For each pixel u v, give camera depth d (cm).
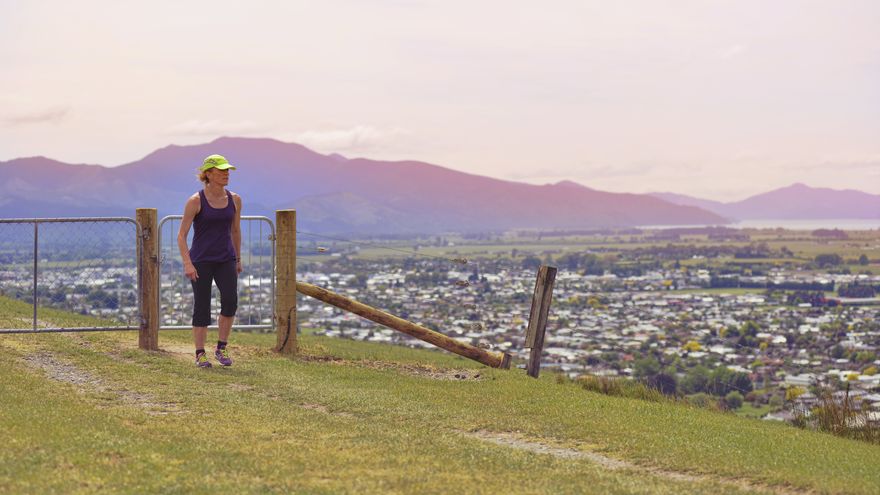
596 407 1162
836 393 1415
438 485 712
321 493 667
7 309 1705
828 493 775
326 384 1205
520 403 1158
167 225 1561
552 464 829
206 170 1255
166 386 1107
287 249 1436
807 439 1080
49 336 1376
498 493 699
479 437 977
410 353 2092
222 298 1275
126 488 651
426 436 923
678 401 1387
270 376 1229
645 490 737
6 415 860
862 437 1234
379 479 721
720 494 748
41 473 672
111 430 834
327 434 905
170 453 763
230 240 1279
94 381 1119
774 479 816
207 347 1442
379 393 1169
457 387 1259
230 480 692
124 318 1388
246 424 926
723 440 999
